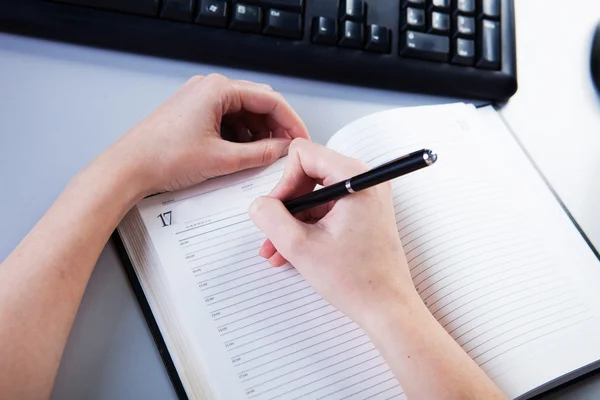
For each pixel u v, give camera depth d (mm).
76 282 439
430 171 529
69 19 532
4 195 491
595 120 631
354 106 600
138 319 470
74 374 442
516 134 610
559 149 606
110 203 463
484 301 471
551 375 444
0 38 542
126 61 565
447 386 400
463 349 450
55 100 536
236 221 503
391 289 430
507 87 615
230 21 556
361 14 583
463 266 486
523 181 563
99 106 543
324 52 578
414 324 419
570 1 691
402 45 593
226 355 443
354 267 430
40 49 548
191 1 543
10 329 402
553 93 639
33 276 423
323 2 583
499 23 618
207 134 507
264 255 482
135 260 482
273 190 484
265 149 530
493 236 507
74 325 456
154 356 460
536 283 489
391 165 405
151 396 447
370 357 464
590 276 510
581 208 575
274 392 438
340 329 471
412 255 494
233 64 571
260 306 468
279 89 589
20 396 394
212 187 519
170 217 494
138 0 533
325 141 577
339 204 450
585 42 672
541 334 462
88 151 524
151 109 553
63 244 438
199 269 475
